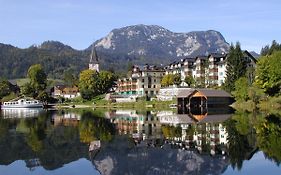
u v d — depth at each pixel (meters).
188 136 51.47
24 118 97.00
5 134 55.56
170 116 97.25
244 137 48.94
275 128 58.72
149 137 50.97
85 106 186.50
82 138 49.75
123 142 45.34
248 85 131.88
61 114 116.81
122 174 28.11
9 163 32.44
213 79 181.50
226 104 136.38
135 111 130.00
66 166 30.92
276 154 36.03
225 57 178.50
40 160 33.59
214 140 46.66
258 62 120.00
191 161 32.62
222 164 31.56
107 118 93.75
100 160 33.34
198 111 116.75
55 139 48.72
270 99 115.94
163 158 34.00
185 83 179.75
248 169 29.77
